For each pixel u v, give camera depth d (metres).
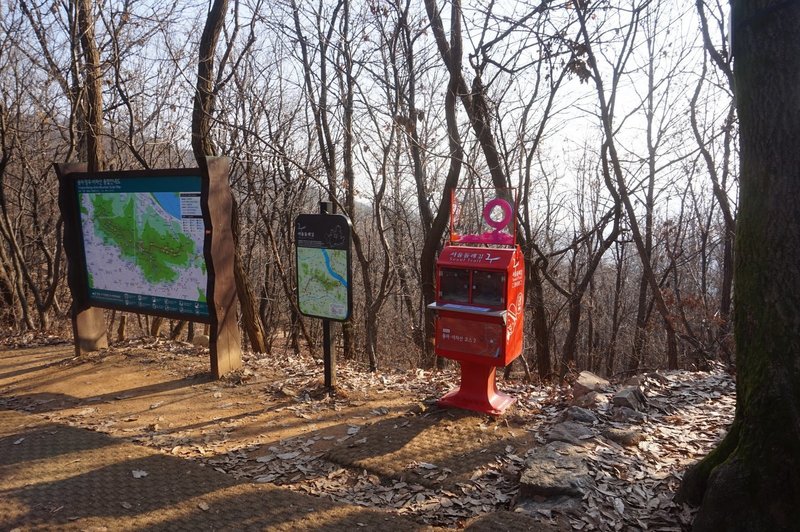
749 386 2.95
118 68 9.53
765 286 2.89
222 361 6.15
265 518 3.32
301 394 5.61
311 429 4.79
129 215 6.68
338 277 5.34
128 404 5.53
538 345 10.12
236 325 6.30
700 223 17.06
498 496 3.60
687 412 4.85
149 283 6.68
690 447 4.11
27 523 3.28
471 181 10.01
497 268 4.58
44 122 10.84
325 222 5.36
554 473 3.54
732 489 2.86
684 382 5.59
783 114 2.81
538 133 9.70
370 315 10.90
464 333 4.78
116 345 7.66
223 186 6.02
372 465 4.00
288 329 17.08
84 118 9.05
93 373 6.52
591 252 15.29
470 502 3.54
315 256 5.45
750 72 2.92
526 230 9.74
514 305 4.80
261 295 15.08
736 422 3.16
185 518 3.32
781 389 2.79
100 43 9.66
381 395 5.57
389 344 14.86
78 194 7.06
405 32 10.96
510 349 4.76
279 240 15.08
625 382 5.60
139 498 3.56
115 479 3.83
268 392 5.72
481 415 4.84
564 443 4.08
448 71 9.66
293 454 4.29
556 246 16.59
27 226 14.80
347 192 12.39
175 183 6.26
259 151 10.77
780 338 2.83
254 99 12.26
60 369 6.73
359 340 14.88
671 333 11.56
